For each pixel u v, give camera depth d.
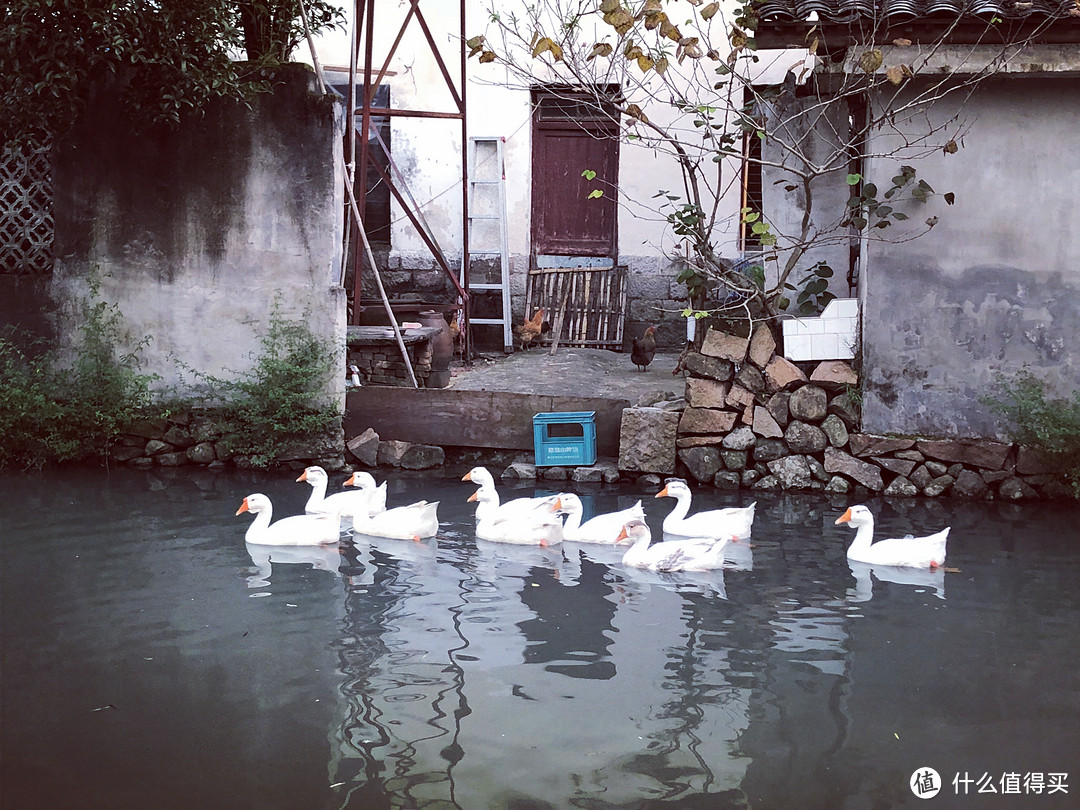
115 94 11.95
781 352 11.55
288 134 11.89
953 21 10.08
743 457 11.36
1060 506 10.32
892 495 10.88
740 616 6.82
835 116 11.88
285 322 12.04
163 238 12.11
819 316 11.38
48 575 7.55
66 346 12.26
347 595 7.20
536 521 8.84
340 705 5.35
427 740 4.95
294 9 12.36
